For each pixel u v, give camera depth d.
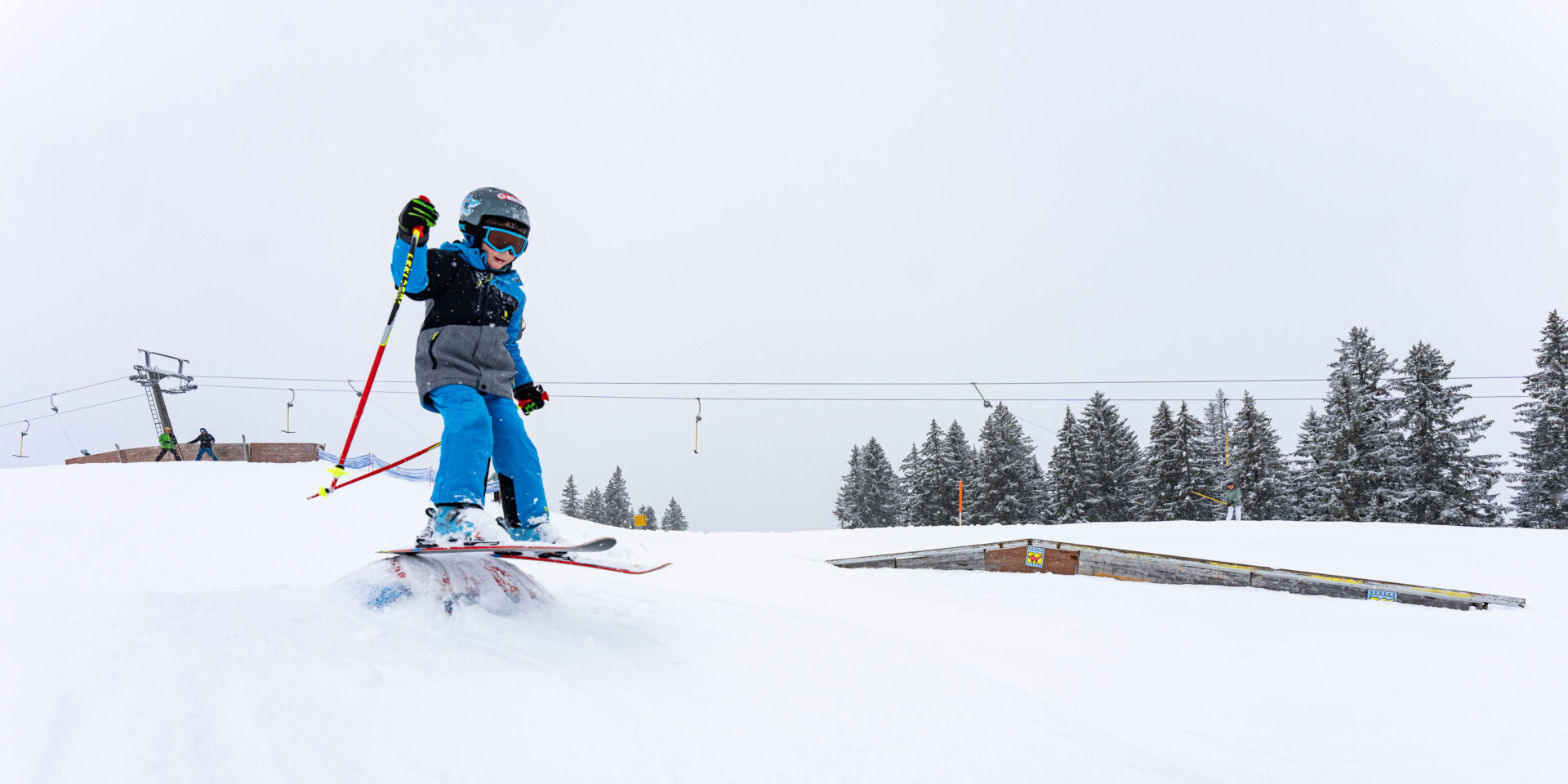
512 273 2.80
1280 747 2.43
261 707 1.35
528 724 1.49
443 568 2.34
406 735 1.36
